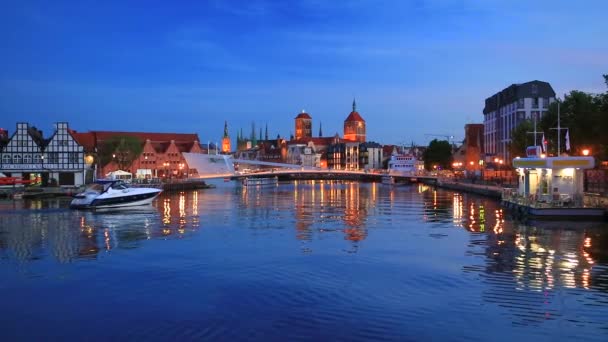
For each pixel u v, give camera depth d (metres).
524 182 69.25
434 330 22.89
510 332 22.59
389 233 50.25
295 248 42.12
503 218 61.75
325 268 34.47
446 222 58.81
